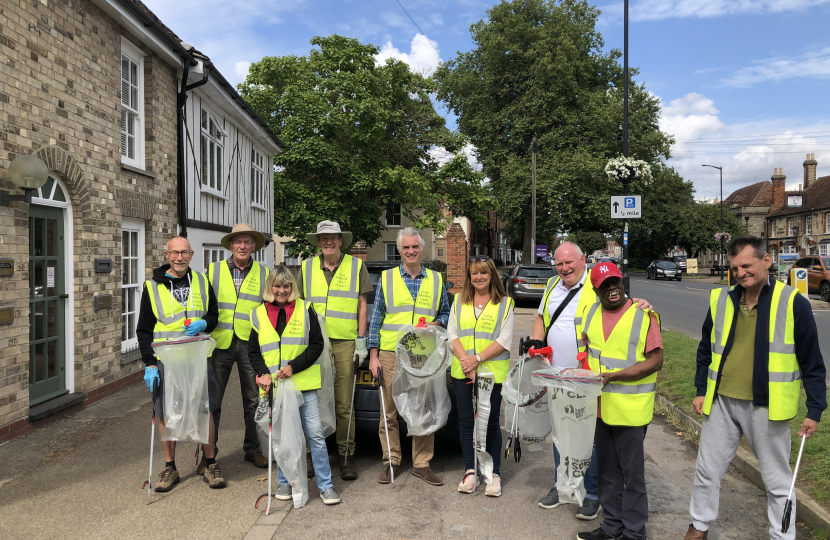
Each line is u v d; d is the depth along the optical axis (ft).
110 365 23.43
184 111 30.71
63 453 16.47
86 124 21.70
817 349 10.07
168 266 14.75
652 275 133.59
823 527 11.52
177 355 13.38
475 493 14.21
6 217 17.08
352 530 12.03
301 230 66.54
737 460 15.80
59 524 12.13
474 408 14.12
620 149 105.91
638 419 11.07
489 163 111.55
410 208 77.10
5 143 17.13
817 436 15.75
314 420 13.62
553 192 98.99
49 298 20.03
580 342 12.01
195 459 16.20
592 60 111.45
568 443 11.71
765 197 207.62
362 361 15.53
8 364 17.17
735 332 10.80
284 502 13.47
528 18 111.86
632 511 11.14
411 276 15.10
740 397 10.57
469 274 14.25
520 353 13.48
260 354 13.60
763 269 10.35
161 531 11.87
